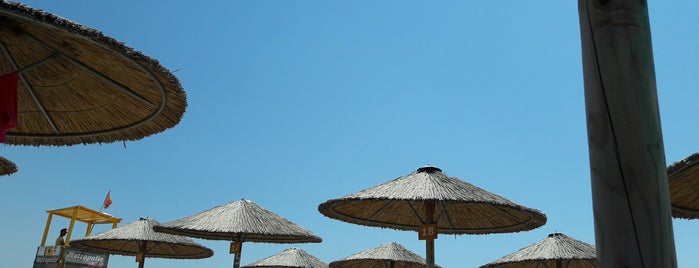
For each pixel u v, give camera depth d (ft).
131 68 10.29
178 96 11.13
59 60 10.61
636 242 4.91
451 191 26.23
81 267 51.88
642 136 5.13
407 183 27.45
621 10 5.48
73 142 13.38
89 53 10.03
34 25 9.19
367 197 25.91
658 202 5.02
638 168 5.05
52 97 11.89
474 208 30.63
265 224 38.40
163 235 47.75
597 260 5.18
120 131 12.94
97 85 11.35
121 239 45.70
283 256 65.77
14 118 9.95
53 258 50.08
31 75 11.16
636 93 5.24
